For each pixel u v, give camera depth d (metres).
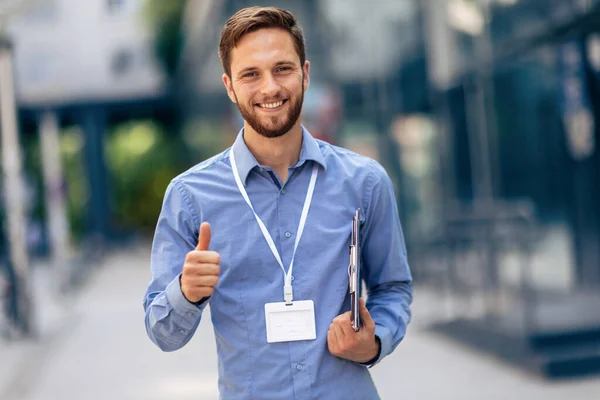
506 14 10.19
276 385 2.89
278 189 2.99
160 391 9.16
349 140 15.98
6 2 13.62
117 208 51.75
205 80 26.45
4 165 14.18
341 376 2.92
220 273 2.95
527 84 10.84
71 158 45.19
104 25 41.53
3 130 14.07
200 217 2.99
